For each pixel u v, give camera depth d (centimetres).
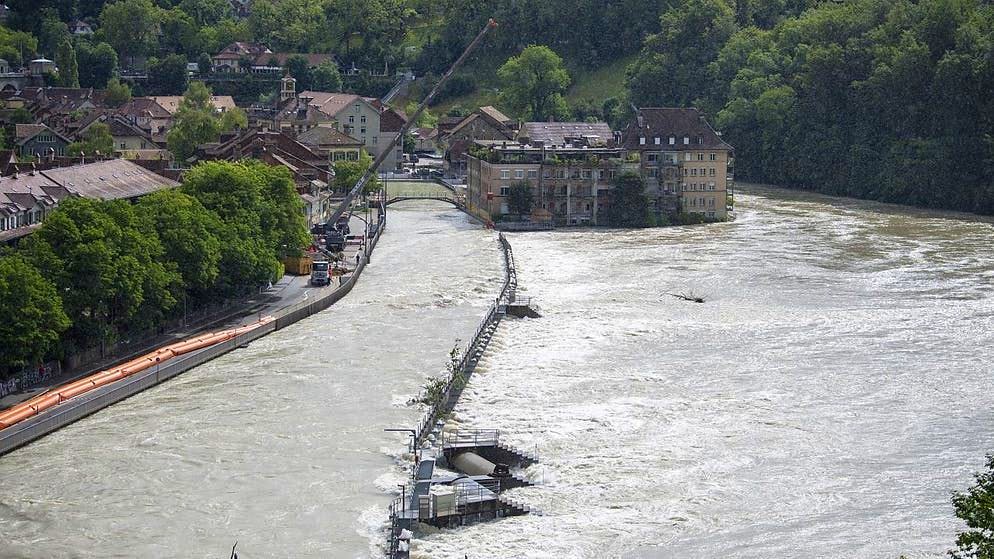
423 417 17912
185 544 14138
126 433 17438
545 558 13675
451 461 16388
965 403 18475
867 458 16388
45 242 19625
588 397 18950
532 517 14738
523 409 18375
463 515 14600
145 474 15975
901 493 15312
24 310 17850
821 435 17212
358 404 18588
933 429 17412
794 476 15825
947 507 14888
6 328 17638
